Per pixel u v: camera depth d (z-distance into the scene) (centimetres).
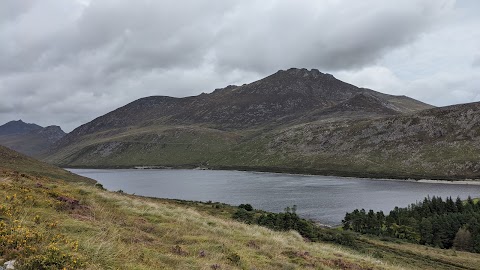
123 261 1059
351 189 19275
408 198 15950
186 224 2183
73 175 16262
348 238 5534
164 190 19150
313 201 14600
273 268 1467
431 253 6319
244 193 17212
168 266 1148
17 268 824
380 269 2048
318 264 1731
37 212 1427
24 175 2583
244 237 2166
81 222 1437
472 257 6288
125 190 19288
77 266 898
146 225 1869
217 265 1262
